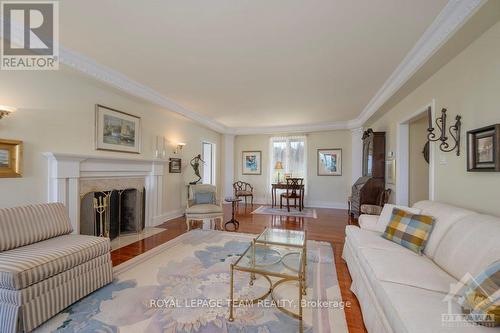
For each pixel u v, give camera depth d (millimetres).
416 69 2592
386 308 1333
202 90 3787
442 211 2025
